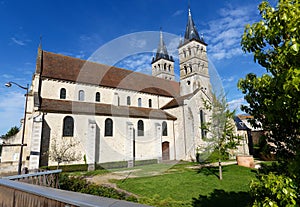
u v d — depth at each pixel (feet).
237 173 48.65
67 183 25.63
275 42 7.72
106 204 6.18
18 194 11.44
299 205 6.70
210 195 30.94
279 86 6.66
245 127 103.35
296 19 5.90
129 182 35.99
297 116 6.16
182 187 34.91
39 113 60.13
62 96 71.56
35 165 55.57
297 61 6.19
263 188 7.72
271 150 9.45
